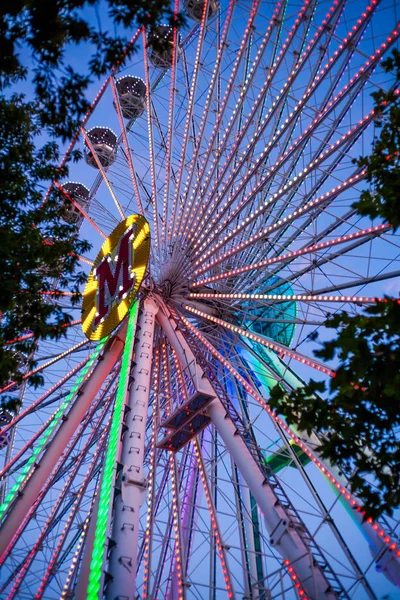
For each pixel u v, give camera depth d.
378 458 11.44
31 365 16.44
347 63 25.89
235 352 32.84
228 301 34.28
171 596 27.38
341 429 11.54
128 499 22.22
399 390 10.33
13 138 16.00
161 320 31.97
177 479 26.44
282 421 24.30
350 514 22.48
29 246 15.84
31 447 33.44
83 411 30.69
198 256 31.98
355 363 10.47
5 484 33.72
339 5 22.89
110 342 32.28
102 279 34.38
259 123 29.64
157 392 31.59
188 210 32.19
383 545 20.64
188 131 32.78
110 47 12.44
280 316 35.56
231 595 21.23
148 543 23.95
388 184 13.10
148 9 12.17
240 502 29.31
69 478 30.59
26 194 16.31
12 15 11.78
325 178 27.91
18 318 15.92
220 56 30.70
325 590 19.23
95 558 20.48
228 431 25.12
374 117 21.92
